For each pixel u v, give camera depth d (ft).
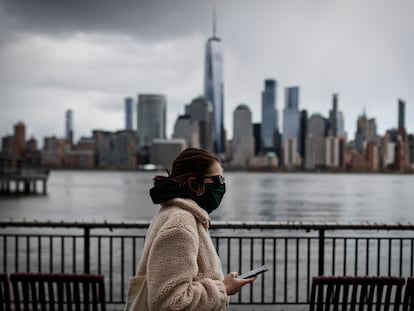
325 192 458.50
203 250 8.80
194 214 8.85
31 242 96.89
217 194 9.27
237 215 216.54
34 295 13.52
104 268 68.95
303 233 112.68
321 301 13.12
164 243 8.36
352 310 13.11
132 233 108.27
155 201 9.17
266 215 217.15
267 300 47.83
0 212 222.89
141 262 8.92
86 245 23.52
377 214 225.56
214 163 9.31
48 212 225.35
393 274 65.72
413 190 536.42
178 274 8.21
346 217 207.31
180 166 9.26
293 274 64.08
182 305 8.04
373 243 97.45
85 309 13.39
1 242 97.30
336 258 79.87
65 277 13.39
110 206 265.34
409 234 109.81
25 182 382.01
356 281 13.00
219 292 8.48
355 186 643.45
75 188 506.07
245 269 70.18
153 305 8.25
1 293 13.66
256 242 97.91
